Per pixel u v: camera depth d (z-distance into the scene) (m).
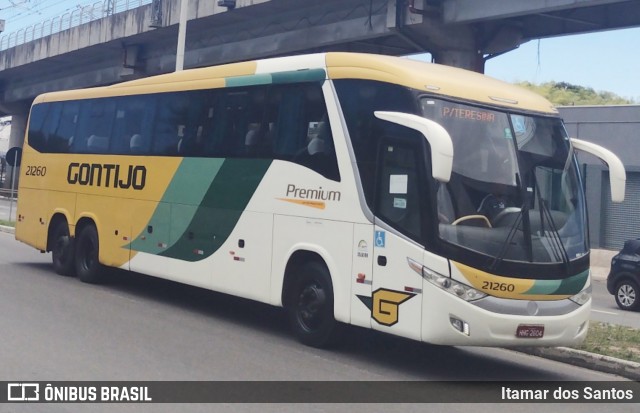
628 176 26.81
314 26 27.59
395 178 8.71
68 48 38.56
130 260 12.88
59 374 7.82
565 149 9.30
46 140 15.66
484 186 8.52
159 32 32.81
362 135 9.13
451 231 8.25
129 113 13.36
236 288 10.73
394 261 8.59
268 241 10.27
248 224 10.59
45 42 40.56
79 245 14.41
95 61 40.69
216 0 28.81
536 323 8.38
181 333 10.23
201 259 11.38
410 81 8.70
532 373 9.30
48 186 15.37
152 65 36.34
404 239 8.50
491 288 8.20
